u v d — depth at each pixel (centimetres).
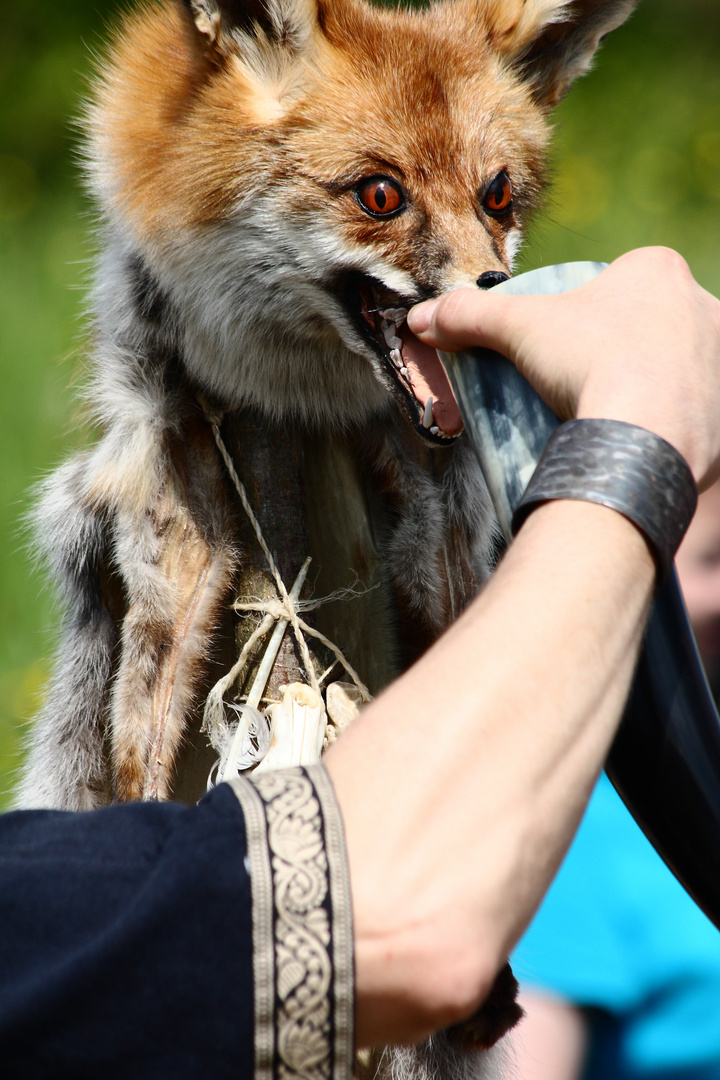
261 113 509
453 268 492
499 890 192
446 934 190
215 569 432
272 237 511
